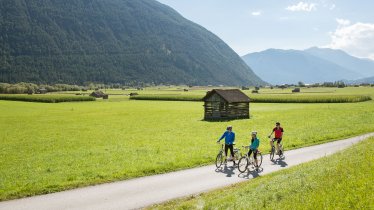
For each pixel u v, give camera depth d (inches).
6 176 1013.2
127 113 3700.8
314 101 4788.4
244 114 3105.3
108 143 1705.2
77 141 1803.6
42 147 1626.5
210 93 3056.1
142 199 799.1
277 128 1236.5
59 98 6195.9
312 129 1958.7
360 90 7613.2
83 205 757.9
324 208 536.7
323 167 815.1
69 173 1032.2
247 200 652.1
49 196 820.6
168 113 3614.7
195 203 724.7
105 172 1032.8
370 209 520.1
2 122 2896.2
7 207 743.7
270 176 946.1
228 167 1114.7
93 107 4763.8
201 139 1765.5
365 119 2365.9
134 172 1031.0
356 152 968.3
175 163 1142.3
